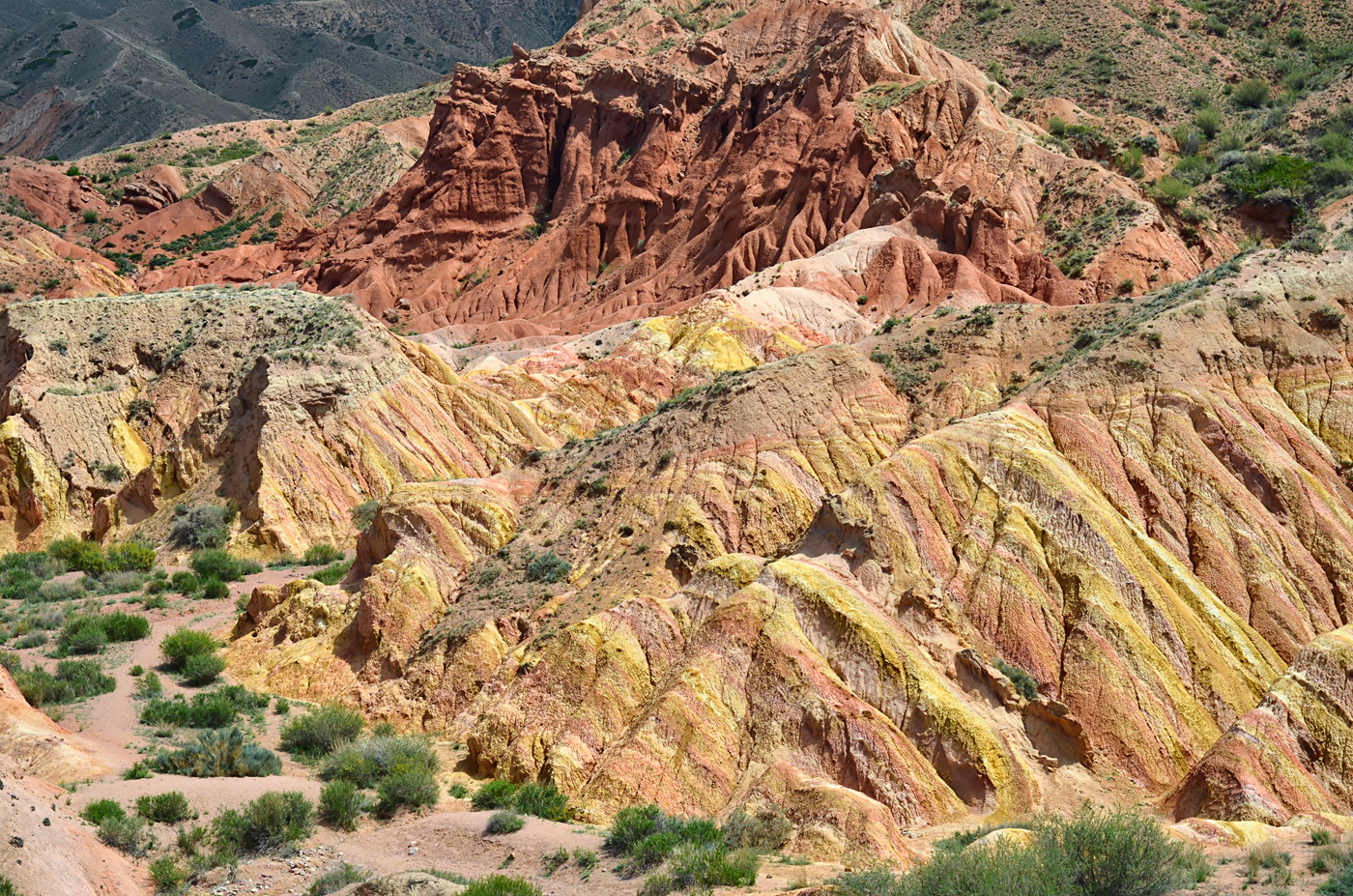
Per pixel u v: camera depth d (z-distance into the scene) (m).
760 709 35.50
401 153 185.38
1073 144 114.25
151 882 28.98
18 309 74.88
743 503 46.44
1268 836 29.02
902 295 87.06
